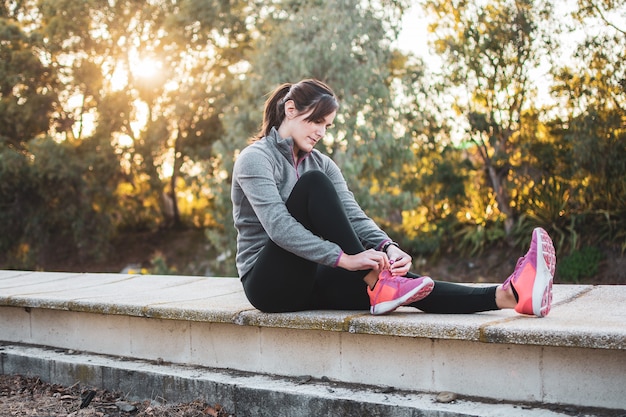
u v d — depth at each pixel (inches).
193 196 722.2
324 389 97.6
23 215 648.4
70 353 130.3
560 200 479.5
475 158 531.2
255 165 95.7
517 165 504.4
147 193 706.8
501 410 84.3
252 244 101.3
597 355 81.3
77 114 701.3
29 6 713.0
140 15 680.4
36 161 626.5
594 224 468.8
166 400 110.5
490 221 526.3
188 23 635.5
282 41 472.1
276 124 103.7
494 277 489.4
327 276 101.1
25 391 121.7
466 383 90.4
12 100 653.3
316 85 100.0
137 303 119.6
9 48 655.8
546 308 89.2
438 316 93.4
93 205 677.3
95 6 653.3
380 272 94.3
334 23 458.0
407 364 94.8
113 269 672.4
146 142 676.1
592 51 445.7
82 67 670.5
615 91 443.5
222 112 617.6
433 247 526.6
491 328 82.8
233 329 110.5
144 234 727.7
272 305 99.1
